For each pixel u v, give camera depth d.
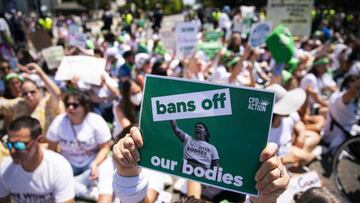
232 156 1.21
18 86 4.11
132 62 6.23
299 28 6.91
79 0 42.47
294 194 2.58
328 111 4.76
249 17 9.63
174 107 1.27
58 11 38.72
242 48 8.27
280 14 6.95
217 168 1.23
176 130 1.28
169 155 1.29
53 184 2.33
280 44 4.68
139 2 41.06
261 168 1.14
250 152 1.18
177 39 6.34
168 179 3.87
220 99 1.21
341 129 4.56
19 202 2.41
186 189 2.89
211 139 1.23
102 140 3.35
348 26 20.55
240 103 1.19
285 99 3.28
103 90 4.64
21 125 2.14
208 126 1.23
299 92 3.39
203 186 2.70
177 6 46.53
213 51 7.36
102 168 2.49
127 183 1.33
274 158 1.14
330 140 4.76
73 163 3.42
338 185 3.91
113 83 4.61
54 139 3.34
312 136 4.39
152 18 24.39
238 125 1.19
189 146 1.26
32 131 2.17
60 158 2.39
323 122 4.86
